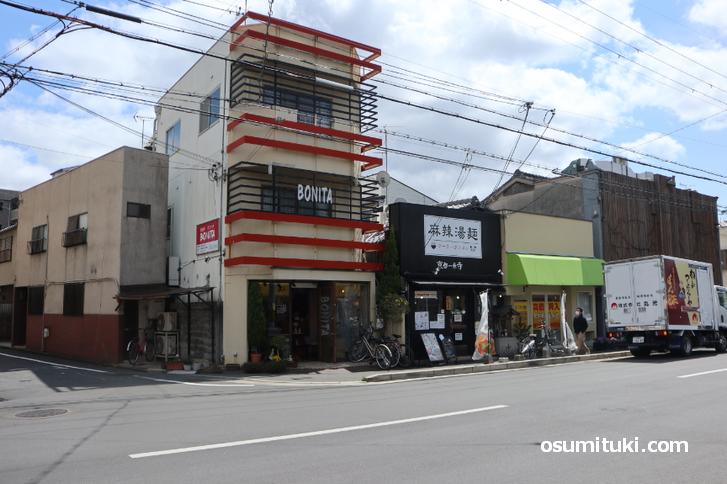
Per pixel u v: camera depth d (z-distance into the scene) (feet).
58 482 18.65
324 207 63.21
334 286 61.93
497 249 74.18
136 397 38.65
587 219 91.04
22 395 40.55
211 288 57.11
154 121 82.79
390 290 63.21
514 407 32.04
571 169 98.73
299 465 20.38
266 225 58.65
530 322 76.02
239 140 57.47
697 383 41.55
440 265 67.51
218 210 60.34
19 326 91.50
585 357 68.39
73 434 26.13
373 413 30.78
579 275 79.20
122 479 18.88
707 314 72.69
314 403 34.88
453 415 29.76
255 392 41.22
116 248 65.82
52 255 81.00
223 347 56.59
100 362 66.08
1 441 24.81
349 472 19.49
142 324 66.03
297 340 63.21
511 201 104.22
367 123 67.21
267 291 60.13
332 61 65.41
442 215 68.80
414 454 21.83
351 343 62.69
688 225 107.14
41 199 86.17
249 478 18.85
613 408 31.37
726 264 141.59
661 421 27.71
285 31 62.34
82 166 75.66
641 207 97.50
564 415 29.43
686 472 19.44
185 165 69.36
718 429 25.90
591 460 20.92
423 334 63.62
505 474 19.24
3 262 99.45
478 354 62.23
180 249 68.33
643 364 58.70
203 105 66.39
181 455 21.89
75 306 73.51
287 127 59.77
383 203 80.33
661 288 64.90
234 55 60.64
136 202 67.15
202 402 35.81
